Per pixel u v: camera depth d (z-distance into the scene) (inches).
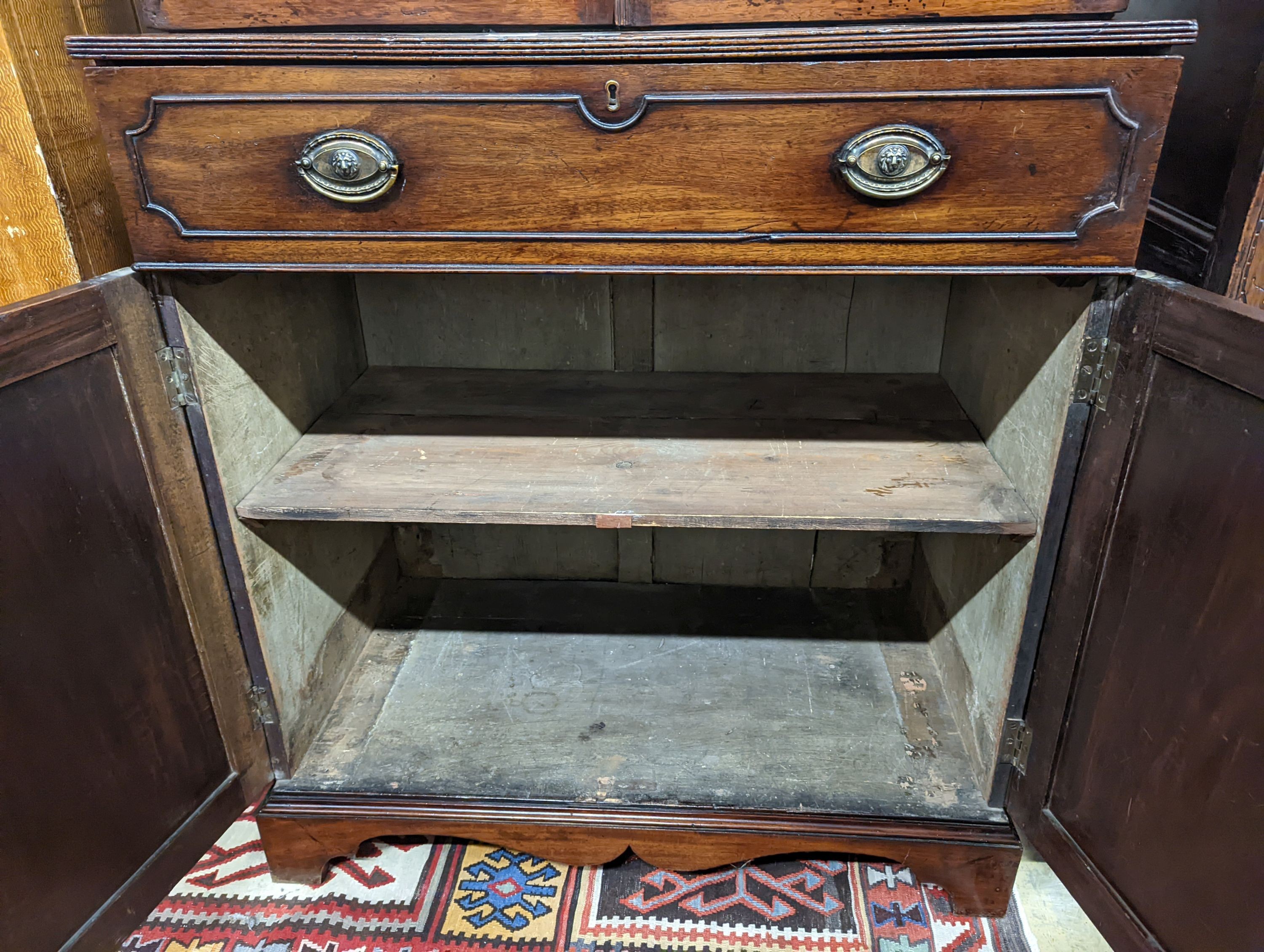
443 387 51.0
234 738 39.8
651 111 28.8
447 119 29.3
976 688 43.1
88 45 28.5
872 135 28.5
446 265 31.9
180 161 30.4
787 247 30.9
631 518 36.6
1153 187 37.5
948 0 28.5
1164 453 28.3
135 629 33.1
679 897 42.6
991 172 29.1
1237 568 25.6
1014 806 39.8
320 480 40.0
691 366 52.9
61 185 34.9
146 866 34.6
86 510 30.3
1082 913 41.9
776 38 27.3
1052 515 34.5
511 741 46.2
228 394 37.4
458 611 58.3
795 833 40.5
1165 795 29.7
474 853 45.5
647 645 54.4
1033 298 36.6
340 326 49.9
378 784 43.2
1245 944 26.8
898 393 49.2
